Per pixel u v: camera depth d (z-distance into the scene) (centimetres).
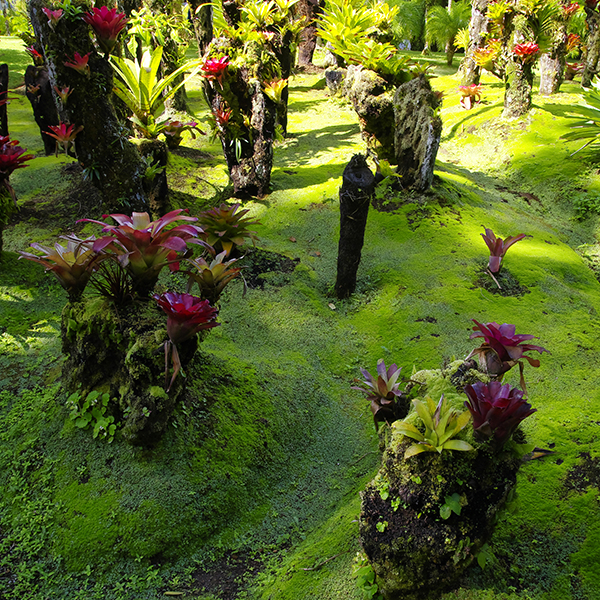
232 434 330
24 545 267
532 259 549
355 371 429
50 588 255
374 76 664
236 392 359
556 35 1032
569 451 327
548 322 459
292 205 650
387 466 227
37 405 328
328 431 372
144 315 300
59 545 268
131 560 270
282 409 366
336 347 449
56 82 439
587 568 264
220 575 274
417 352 429
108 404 306
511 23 895
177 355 278
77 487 288
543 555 270
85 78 438
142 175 499
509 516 286
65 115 454
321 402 391
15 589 251
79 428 310
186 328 269
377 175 645
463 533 209
